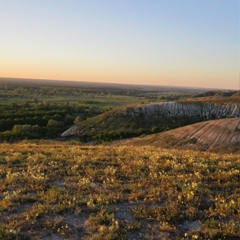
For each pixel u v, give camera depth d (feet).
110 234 22.43
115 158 48.21
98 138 210.38
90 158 47.80
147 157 49.39
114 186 33.04
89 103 504.84
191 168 40.45
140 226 23.94
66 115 300.40
